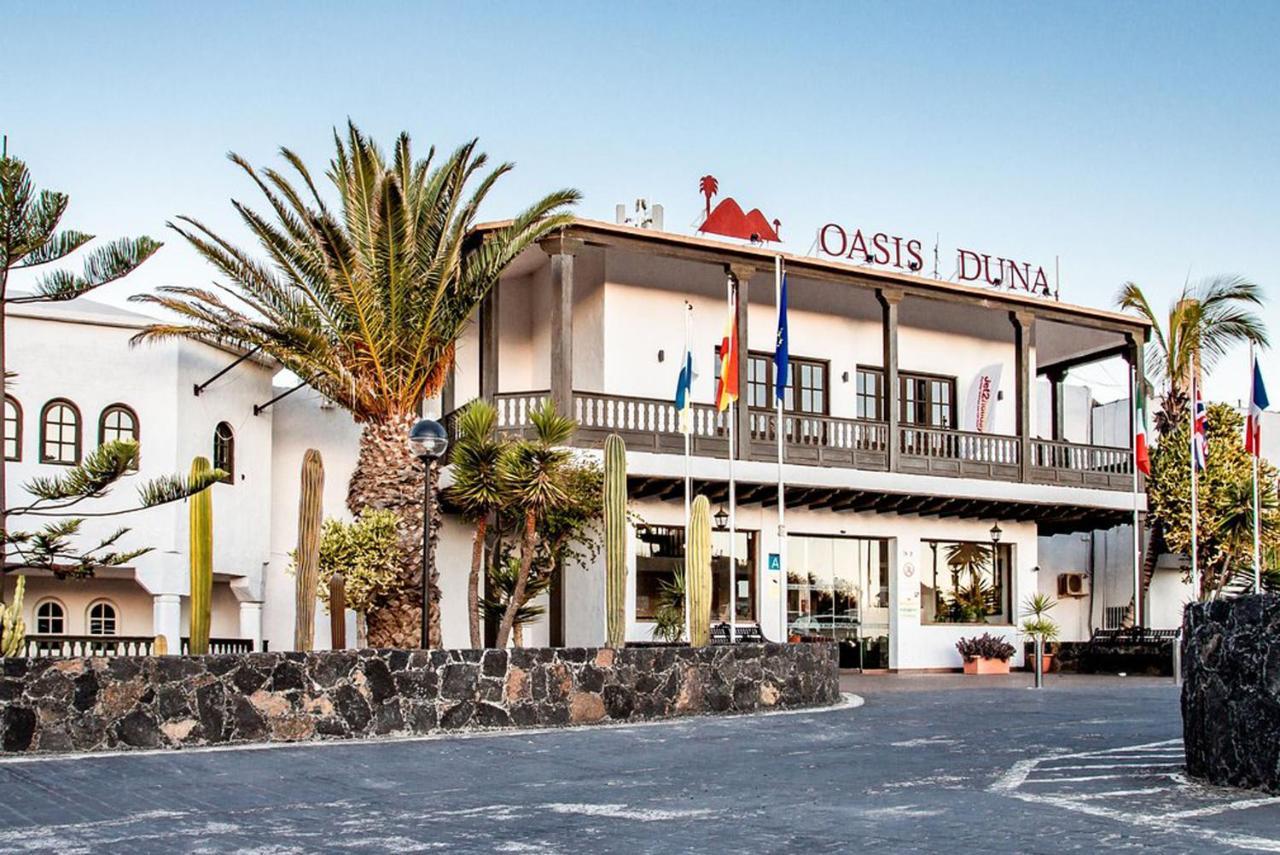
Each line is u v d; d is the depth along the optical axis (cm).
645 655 1638
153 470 2302
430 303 2127
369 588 2019
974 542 2969
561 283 2358
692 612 1802
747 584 2669
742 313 2531
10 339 2233
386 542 2038
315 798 1000
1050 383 3397
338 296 2091
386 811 934
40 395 2245
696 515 1825
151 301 2162
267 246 2119
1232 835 796
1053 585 3422
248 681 1377
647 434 2442
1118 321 2964
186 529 2344
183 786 1065
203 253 2111
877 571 2855
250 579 2484
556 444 2019
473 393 2691
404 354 2136
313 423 2648
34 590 2400
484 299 2527
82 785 1070
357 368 2128
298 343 2105
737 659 1734
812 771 1141
